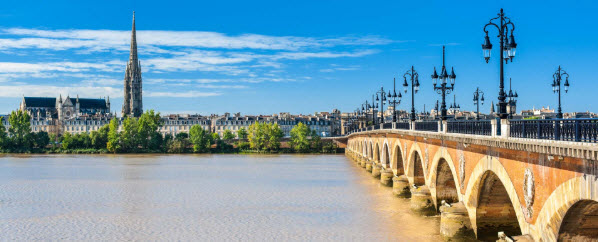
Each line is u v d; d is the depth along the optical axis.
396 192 72.19
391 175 84.81
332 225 55.34
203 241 49.84
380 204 66.56
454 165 44.09
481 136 34.72
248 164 134.88
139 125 199.38
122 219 59.59
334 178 98.00
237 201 71.12
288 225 55.78
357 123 176.88
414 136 61.50
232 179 97.75
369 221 56.59
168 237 51.50
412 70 62.53
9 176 104.69
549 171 27.00
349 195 75.06
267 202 70.00
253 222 57.41
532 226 29.41
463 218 42.50
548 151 25.62
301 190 81.06
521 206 30.69
